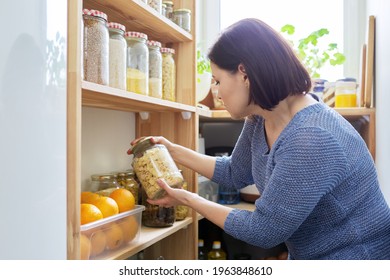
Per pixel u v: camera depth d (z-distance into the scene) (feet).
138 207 3.51
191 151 4.30
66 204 2.35
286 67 3.09
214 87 6.26
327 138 2.92
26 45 2.04
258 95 3.14
